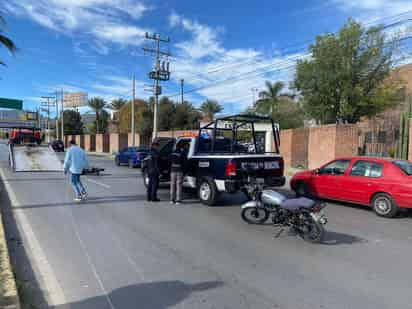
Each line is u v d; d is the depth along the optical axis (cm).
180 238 579
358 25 1603
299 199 597
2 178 1366
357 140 1548
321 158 1659
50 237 571
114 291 375
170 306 342
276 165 892
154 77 2908
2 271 390
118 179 1420
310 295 372
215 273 430
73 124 6894
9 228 623
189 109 4488
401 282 409
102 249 514
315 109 1741
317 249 532
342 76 1600
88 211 775
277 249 529
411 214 804
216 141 977
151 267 446
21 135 2173
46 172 1596
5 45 906
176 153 897
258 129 2152
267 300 358
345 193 865
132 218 718
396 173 766
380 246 552
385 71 1619
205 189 878
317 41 1675
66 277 411
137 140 4056
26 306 340
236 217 743
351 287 393
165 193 1075
